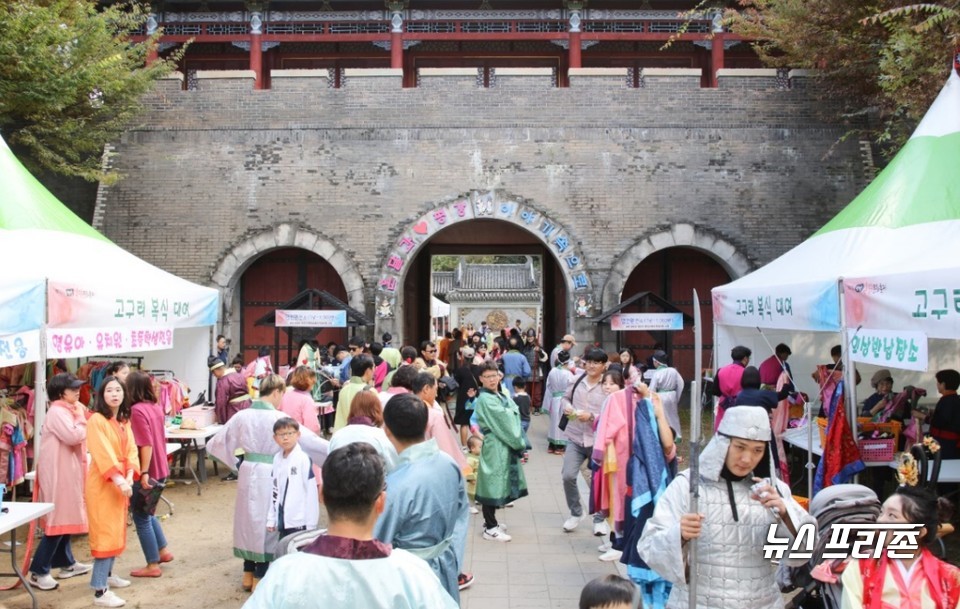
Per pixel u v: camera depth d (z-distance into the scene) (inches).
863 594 141.3
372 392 223.6
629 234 637.3
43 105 516.4
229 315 642.8
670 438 239.6
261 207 643.5
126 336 346.6
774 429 349.1
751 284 368.2
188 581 274.2
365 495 108.6
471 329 1095.6
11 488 339.9
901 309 246.5
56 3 521.3
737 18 625.6
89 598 255.8
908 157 327.3
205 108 650.8
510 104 646.5
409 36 767.1
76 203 667.4
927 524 139.6
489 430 311.7
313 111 649.0
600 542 315.6
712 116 645.3
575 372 497.7
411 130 645.3
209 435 406.9
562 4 775.1
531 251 860.6
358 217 641.0
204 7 786.2
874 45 510.9
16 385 414.6
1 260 297.3
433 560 161.2
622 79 647.1
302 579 102.7
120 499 252.8
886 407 385.4
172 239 642.2
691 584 142.8
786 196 639.8
